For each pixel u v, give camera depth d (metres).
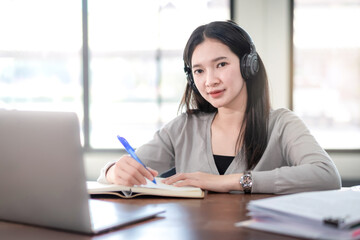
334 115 4.45
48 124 0.81
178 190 1.19
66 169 0.81
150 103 4.79
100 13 4.53
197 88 1.50
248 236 0.80
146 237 0.80
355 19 4.35
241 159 1.49
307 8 4.29
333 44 4.37
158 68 4.71
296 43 4.31
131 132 4.78
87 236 0.81
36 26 4.67
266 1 4.14
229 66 1.40
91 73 4.48
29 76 4.73
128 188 1.18
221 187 1.25
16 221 0.91
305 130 1.45
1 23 4.65
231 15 4.18
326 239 0.74
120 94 4.71
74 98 4.71
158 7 4.61
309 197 0.91
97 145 4.45
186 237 0.80
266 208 0.83
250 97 1.51
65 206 0.82
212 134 1.57
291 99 4.20
